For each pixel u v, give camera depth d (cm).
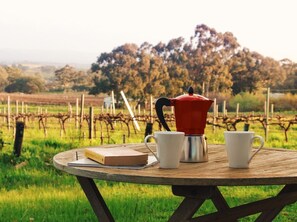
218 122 1392
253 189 757
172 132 295
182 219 288
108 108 1427
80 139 1234
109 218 325
